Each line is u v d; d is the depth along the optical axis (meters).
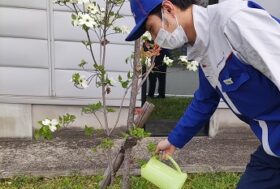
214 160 4.18
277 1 4.62
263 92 1.88
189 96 5.30
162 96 5.21
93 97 4.51
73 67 4.44
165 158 2.50
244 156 4.30
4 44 4.31
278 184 2.17
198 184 3.66
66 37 4.35
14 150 4.23
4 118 4.46
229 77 1.89
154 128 4.88
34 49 4.36
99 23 2.48
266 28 1.70
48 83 4.46
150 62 3.03
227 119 4.75
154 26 1.95
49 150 4.25
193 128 2.42
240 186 2.27
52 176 3.75
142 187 3.52
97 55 4.42
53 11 4.28
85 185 3.62
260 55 1.67
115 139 4.44
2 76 4.39
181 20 1.88
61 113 4.54
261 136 2.02
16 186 3.60
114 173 2.79
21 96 4.45
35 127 4.55
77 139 4.52
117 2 2.44
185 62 2.92
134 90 2.56
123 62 4.46
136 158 3.90
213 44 1.87
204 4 1.97
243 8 1.75
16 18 4.26
